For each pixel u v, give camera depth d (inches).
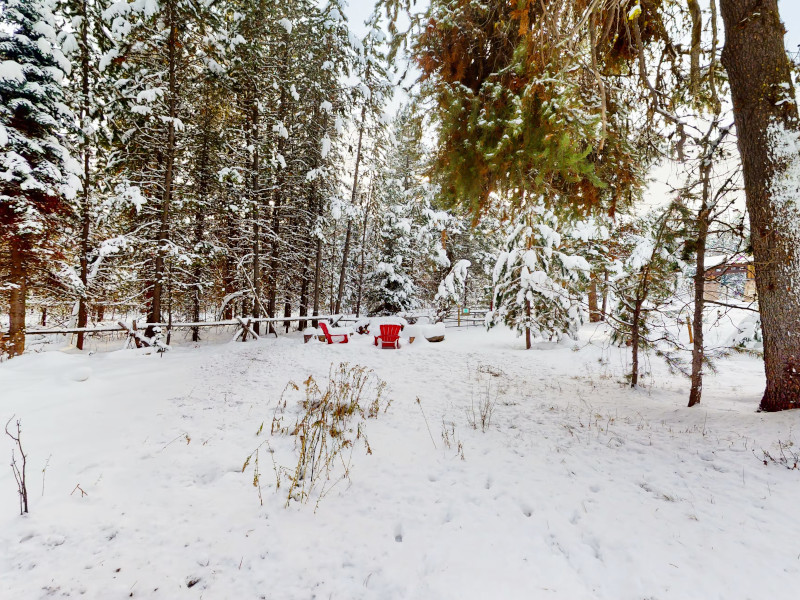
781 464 143.4
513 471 162.9
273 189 669.3
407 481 156.2
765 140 178.1
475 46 159.3
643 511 127.5
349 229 740.7
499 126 150.2
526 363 420.8
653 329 352.8
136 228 516.4
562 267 498.6
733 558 101.6
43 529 119.5
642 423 218.2
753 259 204.4
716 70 197.2
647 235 328.5
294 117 687.7
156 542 116.2
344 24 633.6
